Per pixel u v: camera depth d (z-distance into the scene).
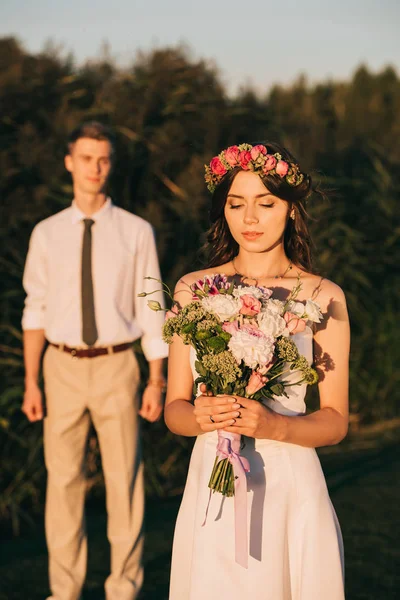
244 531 2.38
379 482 6.03
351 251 7.34
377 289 7.76
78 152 4.08
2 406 5.46
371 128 8.91
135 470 4.09
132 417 4.07
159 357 4.16
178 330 2.38
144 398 4.17
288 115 8.15
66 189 5.87
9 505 5.41
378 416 7.77
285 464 2.51
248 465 2.41
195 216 6.25
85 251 4.06
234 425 2.35
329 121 9.13
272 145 2.61
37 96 6.16
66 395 4.02
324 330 2.61
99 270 4.05
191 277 2.73
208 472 2.52
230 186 2.61
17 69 6.12
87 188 4.09
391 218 7.72
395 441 7.21
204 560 2.45
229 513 2.47
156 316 4.16
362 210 7.61
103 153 4.08
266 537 2.46
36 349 4.21
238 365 2.35
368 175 7.76
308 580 2.45
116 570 4.05
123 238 4.11
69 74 6.38
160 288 4.19
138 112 6.33
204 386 2.42
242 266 2.73
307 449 2.56
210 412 2.35
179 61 6.64
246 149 2.56
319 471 2.56
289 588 2.50
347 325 2.64
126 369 4.06
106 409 4.02
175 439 6.11
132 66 6.57
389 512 5.36
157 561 4.65
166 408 2.64
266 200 2.57
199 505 2.51
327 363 2.60
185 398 2.64
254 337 2.27
